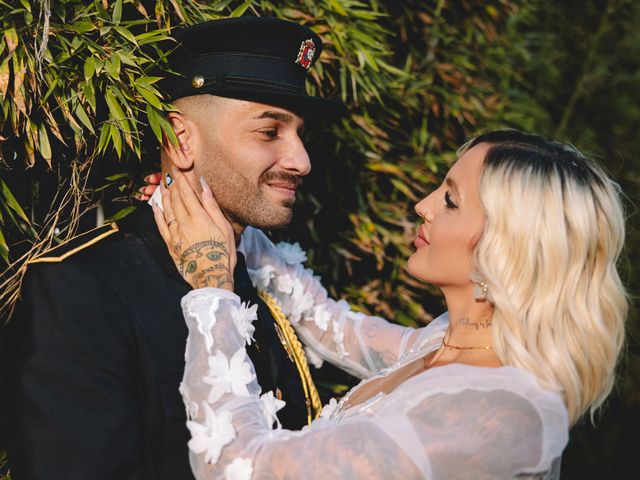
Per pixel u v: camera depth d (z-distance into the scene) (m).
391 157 2.49
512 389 1.39
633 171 3.81
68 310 1.48
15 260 1.68
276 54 1.63
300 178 1.69
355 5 2.20
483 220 1.48
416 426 1.37
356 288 2.41
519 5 3.07
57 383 1.44
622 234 1.50
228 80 1.58
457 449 1.35
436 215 1.55
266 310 1.83
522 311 1.44
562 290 1.44
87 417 1.43
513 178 1.44
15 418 1.45
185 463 1.51
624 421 3.87
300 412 1.76
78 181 1.62
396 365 1.73
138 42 1.59
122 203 1.83
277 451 1.39
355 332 1.95
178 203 1.60
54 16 1.56
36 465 1.40
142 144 1.77
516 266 1.44
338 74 2.21
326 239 2.36
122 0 1.63
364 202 2.40
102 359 1.47
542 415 1.38
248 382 1.47
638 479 3.88
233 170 1.62
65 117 1.56
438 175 2.53
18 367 1.47
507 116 2.88
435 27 2.58
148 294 1.58
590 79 3.71
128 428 1.45
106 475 1.41
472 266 1.49
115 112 1.57
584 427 3.82
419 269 1.58
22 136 1.59
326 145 2.28
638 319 3.62
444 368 1.44
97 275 1.54
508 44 2.95
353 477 1.34
